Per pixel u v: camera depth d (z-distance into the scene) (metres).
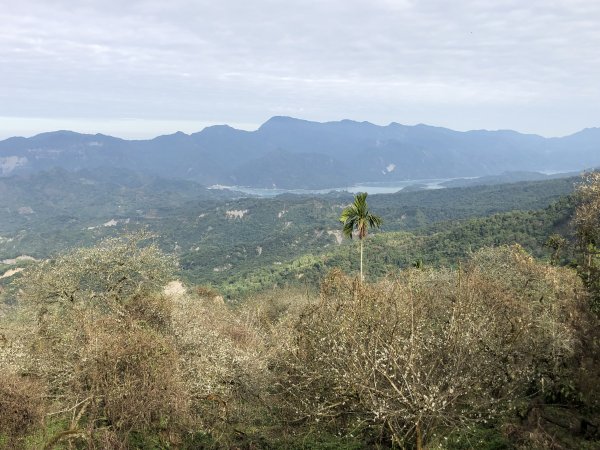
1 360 11.49
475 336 9.22
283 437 11.38
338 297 12.10
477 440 9.48
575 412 9.78
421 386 8.52
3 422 9.80
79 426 10.94
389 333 9.36
